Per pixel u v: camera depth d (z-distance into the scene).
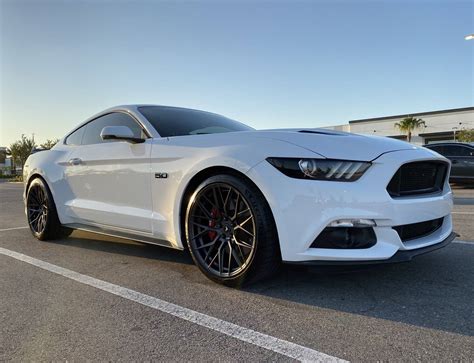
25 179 4.75
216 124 3.83
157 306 2.44
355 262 2.31
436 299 2.45
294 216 2.39
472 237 4.20
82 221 3.89
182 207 2.96
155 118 3.55
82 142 4.12
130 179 3.34
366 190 2.35
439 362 1.73
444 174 2.89
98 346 1.95
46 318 2.30
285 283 2.79
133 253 3.81
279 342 1.95
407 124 46.06
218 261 2.76
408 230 2.57
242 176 2.62
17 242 4.47
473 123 44.25
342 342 1.93
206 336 2.03
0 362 1.82
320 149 2.44
